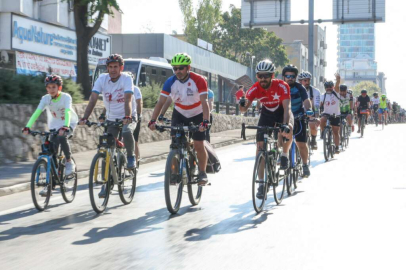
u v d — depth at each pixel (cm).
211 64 6612
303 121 1095
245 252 620
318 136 2817
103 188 869
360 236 696
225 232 722
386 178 1236
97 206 857
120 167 925
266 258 596
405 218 805
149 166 1565
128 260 589
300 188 1109
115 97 948
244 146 2303
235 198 1002
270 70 895
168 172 838
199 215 842
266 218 815
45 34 3562
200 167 911
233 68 7562
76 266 568
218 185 1169
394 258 597
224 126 3269
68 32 3834
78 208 912
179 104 902
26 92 1689
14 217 839
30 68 3412
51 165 919
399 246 646
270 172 891
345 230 730
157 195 1044
